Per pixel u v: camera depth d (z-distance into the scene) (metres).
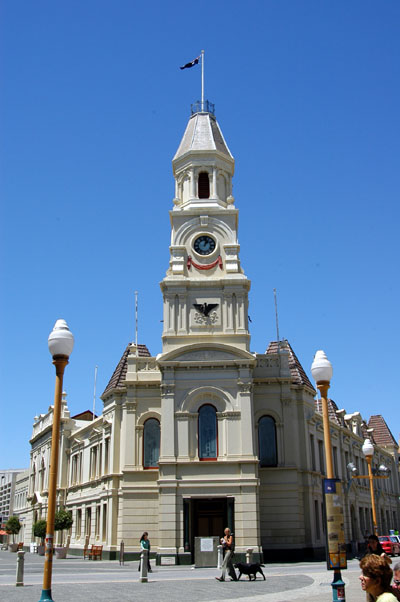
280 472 51.06
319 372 22.84
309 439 55.66
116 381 58.84
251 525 45.03
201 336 50.59
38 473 91.00
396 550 50.59
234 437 47.25
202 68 62.69
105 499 55.72
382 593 9.53
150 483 51.28
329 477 21.45
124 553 50.09
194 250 53.53
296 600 22.30
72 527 68.62
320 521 54.88
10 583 31.61
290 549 49.28
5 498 180.50
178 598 23.75
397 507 96.69
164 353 49.53
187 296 51.94
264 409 52.88
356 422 80.19
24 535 96.31
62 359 20.91
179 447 47.16
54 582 31.62
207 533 47.47
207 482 46.19
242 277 52.12
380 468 43.03
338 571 19.62
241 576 33.75
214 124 59.81
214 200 55.28
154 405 53.25
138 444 52.38
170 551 44.75
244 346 50.22
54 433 19.98
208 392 48.41
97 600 23.22
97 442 61.62
